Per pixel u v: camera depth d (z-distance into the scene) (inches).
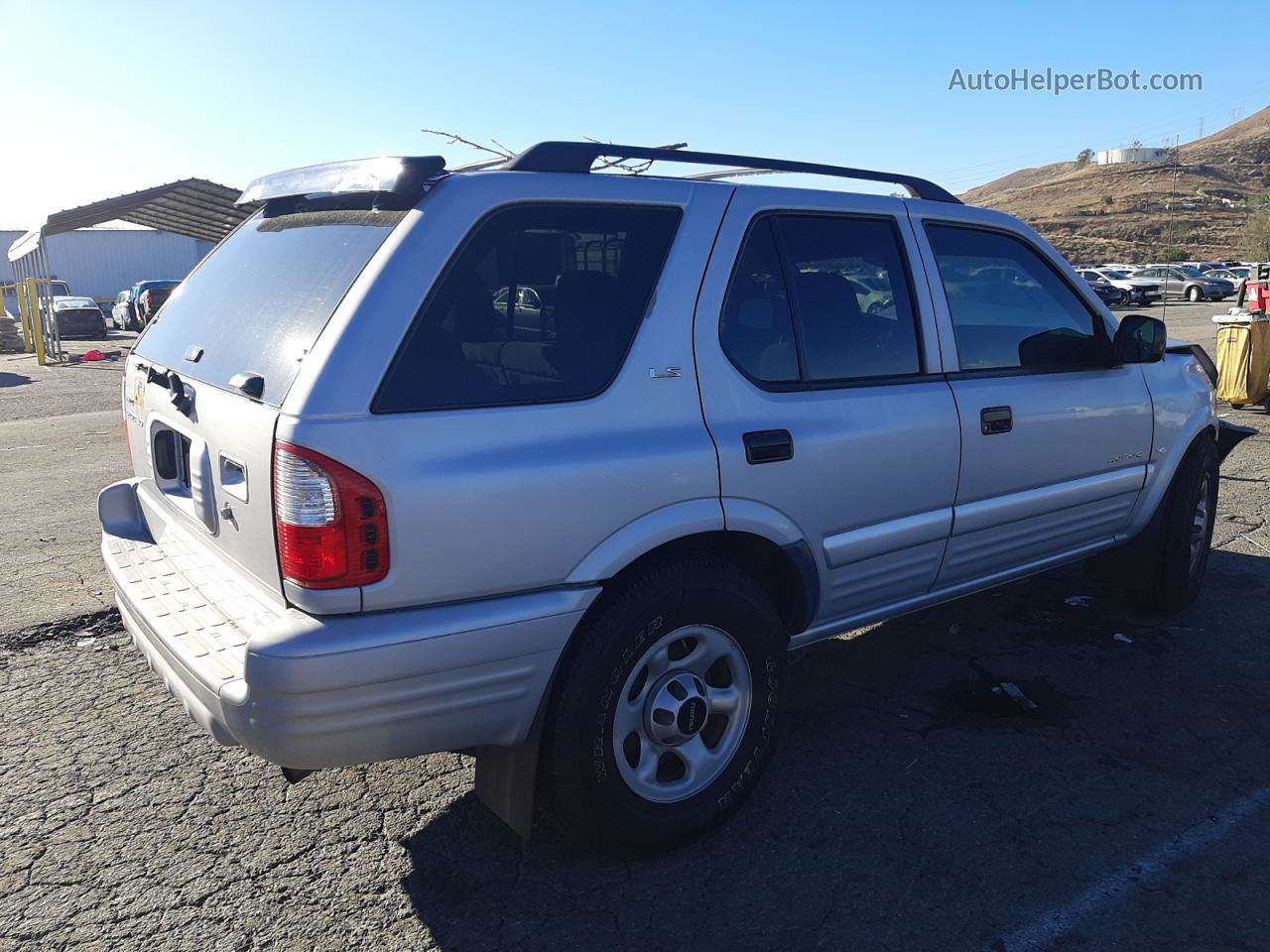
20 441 414.6
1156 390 172.2
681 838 116.4
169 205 501.0
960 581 149.6
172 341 132.6
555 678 105.9
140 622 116.4
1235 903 106.0
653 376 111.3
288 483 92.6
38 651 176.9
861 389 130.5
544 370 105.0
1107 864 113.1
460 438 97.9
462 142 189.9
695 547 117.2
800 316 126.7
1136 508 173.5
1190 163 5674.2
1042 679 162.1
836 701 155.6
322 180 114.0
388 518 93.8
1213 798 126.3
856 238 135.4
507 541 99.7
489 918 105.7
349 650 92.4
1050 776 132.2
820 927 103.5
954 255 148.0
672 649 115.8
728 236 120.6
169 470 131.0
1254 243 2359.7
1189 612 190.2
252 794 130.0
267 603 101.2
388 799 128.6
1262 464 312.7
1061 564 165.8
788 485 120.6
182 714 152.5
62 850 117.8
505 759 107.5
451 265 101.1
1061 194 4968.0
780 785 130.9
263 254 123.5
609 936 102.7
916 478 135.1
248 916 106.1
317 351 95.7
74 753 140.6
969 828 120.6
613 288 111.7
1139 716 148.9
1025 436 149.0
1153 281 1369.3
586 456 104.3
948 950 99.9
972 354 146.3
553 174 109.9
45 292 850.1
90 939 102.6
